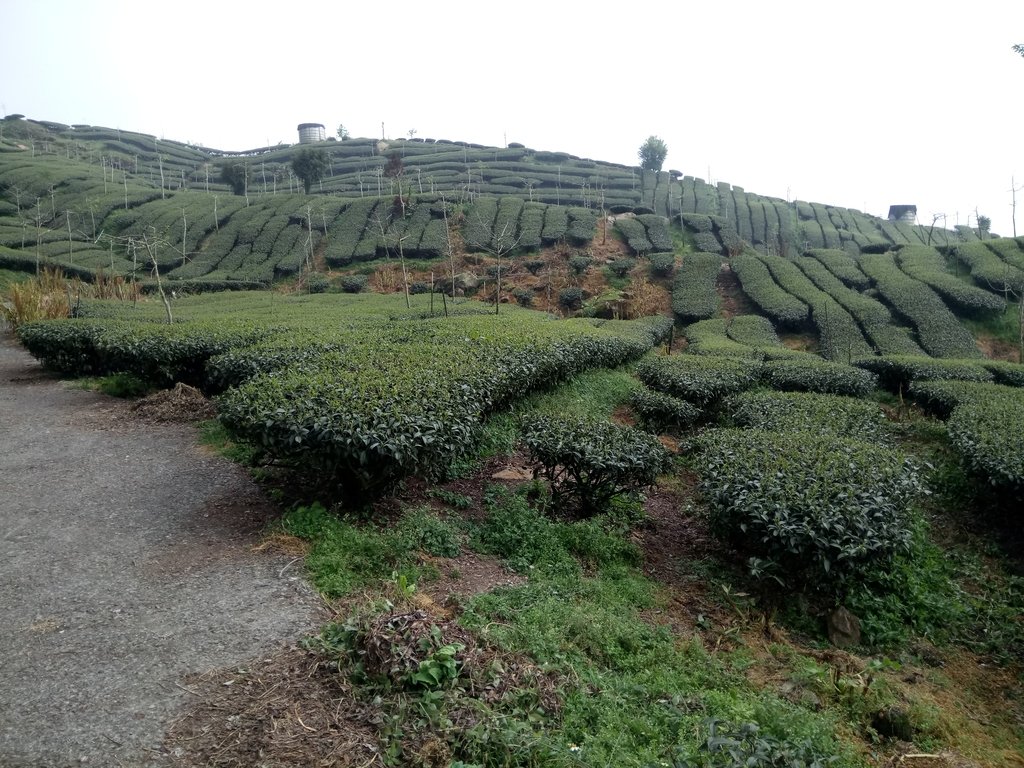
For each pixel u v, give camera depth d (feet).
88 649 12.81
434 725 10.32
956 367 54.65
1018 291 85.15
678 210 155.43
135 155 219.82
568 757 9.84
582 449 20.94
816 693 13.82
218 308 75.97
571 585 17.20
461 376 24.68
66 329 42.73
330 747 9.91
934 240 153.48
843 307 85.56
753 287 94.99
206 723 10.56
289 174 198.80
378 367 26.05
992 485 24.59
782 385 47.11
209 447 26.76
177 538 18.25
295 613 14.07
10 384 40.96
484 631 13.15
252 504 20.74
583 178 171.53
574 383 41.14
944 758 12.39
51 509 20.48
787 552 17.12
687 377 41.55
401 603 14.56
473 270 111.14
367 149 225.35
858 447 23.79
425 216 130.00
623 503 23.70
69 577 15.94
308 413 18.53
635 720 11.24
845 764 11.23
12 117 243.19
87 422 31.12
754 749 9.75
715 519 19.63
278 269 113.19
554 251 116.26
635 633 14.89
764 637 16.60
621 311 92.48
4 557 17.11
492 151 216.13
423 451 18.66
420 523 18.72
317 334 38.22
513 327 43.11
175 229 127.34
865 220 175.01
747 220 156.35
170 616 14.02
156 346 35.73
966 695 16.01
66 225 128.36
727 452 22.29
